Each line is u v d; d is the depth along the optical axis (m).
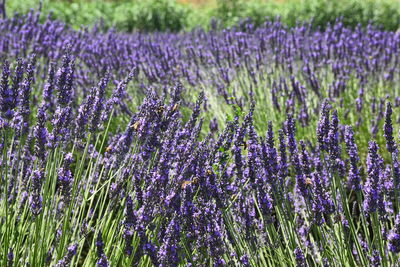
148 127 2.38
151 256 2.14
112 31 6.96
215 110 4.96
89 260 2.40
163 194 2.25
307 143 4.21
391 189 2.53
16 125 2.36
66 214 2.27
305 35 6.63
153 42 6.70
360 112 4.79
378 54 5.84
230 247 2.58
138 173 2.49
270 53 5.99
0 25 5.91
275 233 2.46
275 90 4.93
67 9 12.41
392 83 5.48
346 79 5.36
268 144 2.40
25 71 2.50
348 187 3.56
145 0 14.54
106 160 2.91
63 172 2.24
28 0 11.02
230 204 2.53
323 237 2.54
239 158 2.47
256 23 12.45
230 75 5.71
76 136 2.35
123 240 2.48
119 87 2.60
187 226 2.31
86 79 5.12
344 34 6.51
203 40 7.07
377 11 11.79
